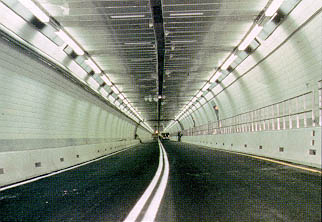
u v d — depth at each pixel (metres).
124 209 6.05
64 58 17.27
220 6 12.08
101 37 15.59
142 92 36.03
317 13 11.12
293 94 15.80
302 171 10.12
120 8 11.97
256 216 5.16
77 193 8.08
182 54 19.41
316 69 12.95
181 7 12.10
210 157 18.98
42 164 13.80
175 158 19.94
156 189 8.27
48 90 16.98
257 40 16.44
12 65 12.43
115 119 44.72
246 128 24.86
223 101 32.62
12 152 11.27
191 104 49.66
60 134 20.42
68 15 12.61
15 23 11.37
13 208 6.41
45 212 5.98
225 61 21.41
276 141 15.46
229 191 7.46
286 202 6.02
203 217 5.23
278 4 11.41
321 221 4.72
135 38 15.84
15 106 13.56
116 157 24.62
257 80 20.38
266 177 9.27
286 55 15.03
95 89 26.27
